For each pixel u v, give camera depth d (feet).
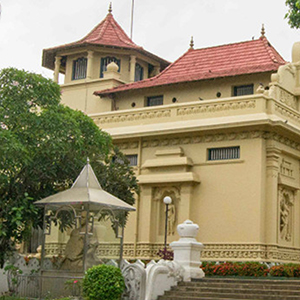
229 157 104.78
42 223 72.54
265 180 102.06
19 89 73.10
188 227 72.54
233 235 101.60
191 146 108.06
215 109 106.73
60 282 64.49
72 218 65.82
